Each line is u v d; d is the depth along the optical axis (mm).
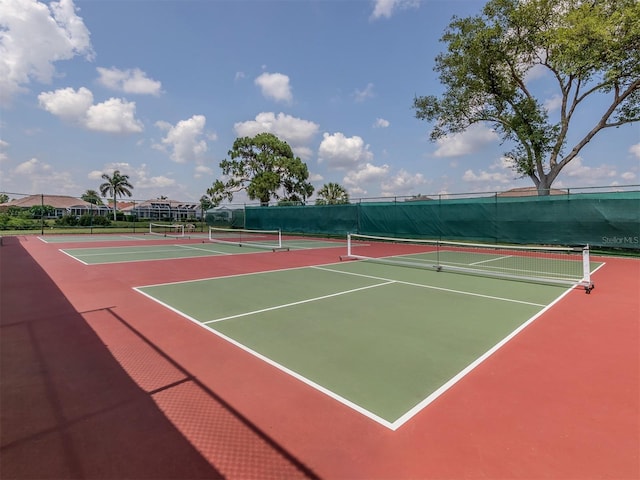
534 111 17594
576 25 14094
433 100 20688
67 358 3768
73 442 2387
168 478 2061
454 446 2342
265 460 2219
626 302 6250
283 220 26828
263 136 33344
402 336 4461
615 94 15562
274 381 3258
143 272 9328
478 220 16812
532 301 6328
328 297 6574
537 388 3125
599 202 13609
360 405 2848
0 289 7141
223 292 6957
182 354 3879
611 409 2787
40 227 29609
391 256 13734
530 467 2145
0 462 2188
